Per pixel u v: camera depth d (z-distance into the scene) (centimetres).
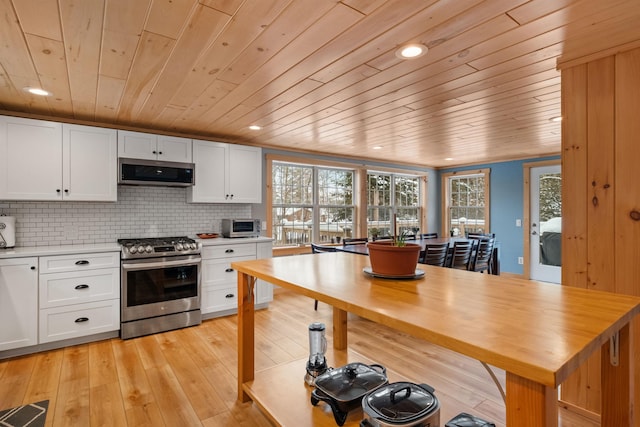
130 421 195
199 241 375
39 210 331
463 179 694
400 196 683
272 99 279
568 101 203
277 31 172
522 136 418
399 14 157
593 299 125
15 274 276
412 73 225
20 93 263
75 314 300
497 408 203
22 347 280
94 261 309
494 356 79
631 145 181
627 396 114
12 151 293
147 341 315
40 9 153
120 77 232
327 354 250
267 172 485
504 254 610
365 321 374
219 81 238
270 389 200
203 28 170
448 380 238
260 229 441
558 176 548
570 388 205
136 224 383
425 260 360
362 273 174
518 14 157
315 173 555
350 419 165
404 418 131
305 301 453
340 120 344
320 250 413
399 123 357
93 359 275
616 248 187
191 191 390
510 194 604
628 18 160
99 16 159
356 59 204
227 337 325
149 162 356
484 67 215
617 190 186
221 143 409
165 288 341
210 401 216
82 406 209
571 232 203
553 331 92
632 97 180
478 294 132
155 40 182
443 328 94
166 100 281
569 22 163
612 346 117
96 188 330
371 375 183
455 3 148
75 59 204
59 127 313
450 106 297
